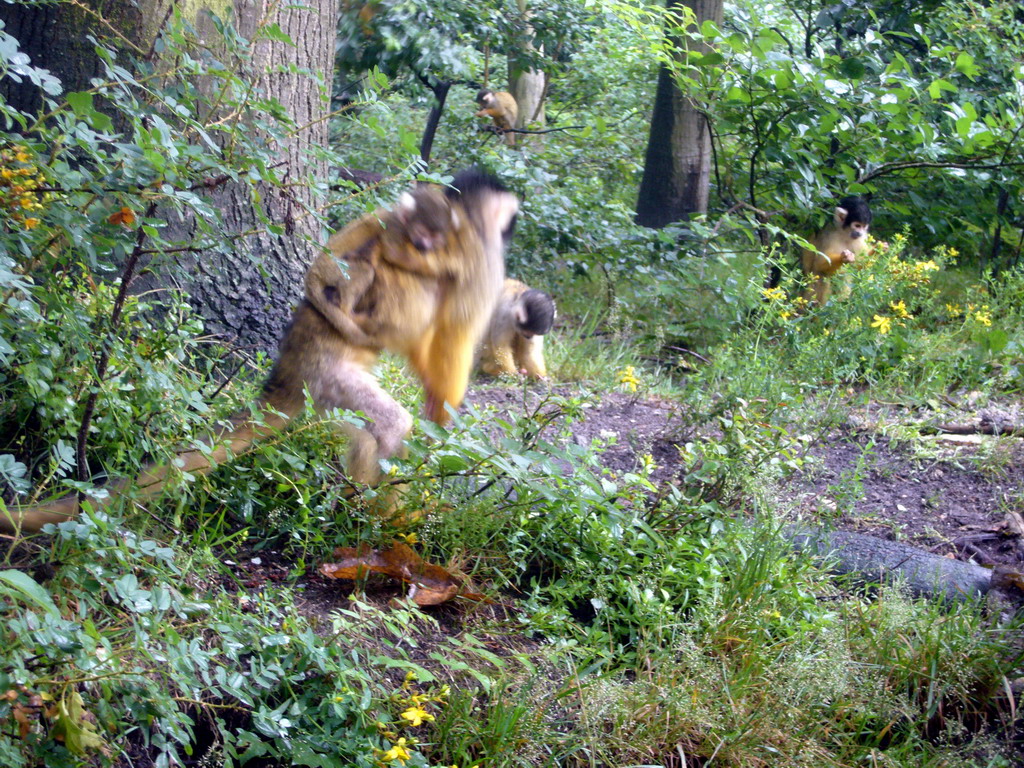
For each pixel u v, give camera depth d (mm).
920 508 5473
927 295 9703
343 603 3764
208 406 3818
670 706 3355
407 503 4035
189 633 3158
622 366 8094
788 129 8750
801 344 7340
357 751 2965
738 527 4418
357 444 4152
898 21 10227
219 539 3762
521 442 4184
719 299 8945
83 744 2443
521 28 10672
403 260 4297
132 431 3598
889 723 3564
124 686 2633
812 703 3502
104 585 2736
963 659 3742
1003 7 10547
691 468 4664
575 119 14352
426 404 4660
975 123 8484
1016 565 4797
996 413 6809
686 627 3711
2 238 2871
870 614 4051
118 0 4418
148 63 3912
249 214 4969
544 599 3947
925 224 9914
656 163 11242
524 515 4168
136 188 3033
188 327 3982
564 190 10328
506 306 7562
